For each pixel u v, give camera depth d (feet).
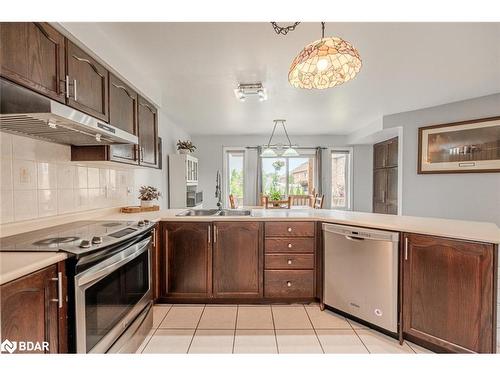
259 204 20.24
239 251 8.04
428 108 12.88
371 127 15.66
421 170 13.05
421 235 5.71
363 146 20.58
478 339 4.99
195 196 17.26
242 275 8.05
